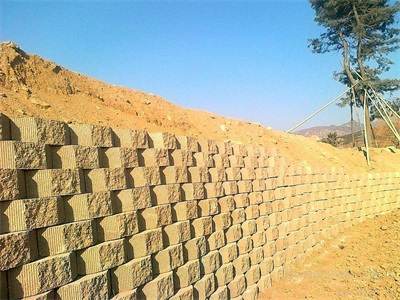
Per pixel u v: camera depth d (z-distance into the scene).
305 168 10.15
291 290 7.43
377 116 23.53
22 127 3.38
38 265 3.21
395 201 14.82
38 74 6.03
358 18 22.44
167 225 4.96
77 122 5.40
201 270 5.55
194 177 5.79
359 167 15.41
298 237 9.25
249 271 6.96
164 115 8.62
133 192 4.46
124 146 4.55
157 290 4.50
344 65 23.44
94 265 3.79
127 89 9.11
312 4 23.98
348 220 12.07
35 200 3.29
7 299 2.98
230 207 6.75
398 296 6.53
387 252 8.86
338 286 7.45
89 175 3.96
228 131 10.33
